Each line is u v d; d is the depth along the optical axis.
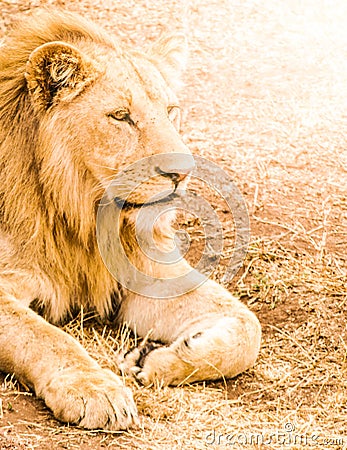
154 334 8.33
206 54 13.95
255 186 10.88
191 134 11.85
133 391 7.43
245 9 15.56
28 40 8.14
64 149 7.68
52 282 8.03
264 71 13.67
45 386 6.98
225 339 7.79
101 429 6.74
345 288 9.29
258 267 9.62
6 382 7.20
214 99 12.79
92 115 7.62
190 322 8.19
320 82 13.48
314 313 8.93
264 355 8.34
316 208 10.58
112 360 7.88
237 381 7.94
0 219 7.93
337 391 7.89
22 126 7.90
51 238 7.92
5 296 7.54
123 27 14.16
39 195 7.85
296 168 11.29
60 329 7.54
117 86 7.67
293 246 9.95
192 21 14.84
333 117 12.52
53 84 7.66
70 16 8.31
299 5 16.11
